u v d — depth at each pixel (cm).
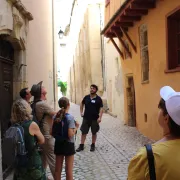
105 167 474
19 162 253
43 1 847
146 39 766
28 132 256
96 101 600
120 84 1130
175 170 121
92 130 599
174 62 584
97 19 1730
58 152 351
